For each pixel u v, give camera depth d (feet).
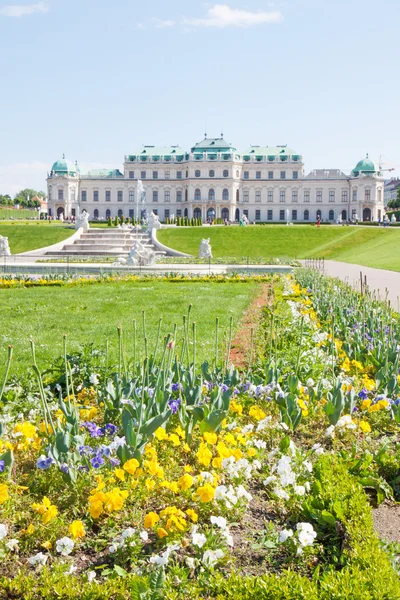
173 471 20.61
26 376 32.83
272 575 14.42
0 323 54.85
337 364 35.78
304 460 21.59
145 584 13.93
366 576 14.08
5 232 228.63
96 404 28.37
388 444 24.23
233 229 242.17
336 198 451.94
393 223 287.28
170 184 454.81
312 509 18.28
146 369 28.02
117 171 463.42
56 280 96.99
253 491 20.45
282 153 454.81
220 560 15.94
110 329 51.72
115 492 17.26
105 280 99.71
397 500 21.06
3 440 22.25
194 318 58.34
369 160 447.83
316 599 13.41
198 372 34.81
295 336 42.70
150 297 77.30
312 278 85.56
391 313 51.47
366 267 140.46
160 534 16.22
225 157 441.27
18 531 17.34
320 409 27.37
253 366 35.94
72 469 19.20
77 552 16.67
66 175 444.96
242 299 75.36
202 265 146.00
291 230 242.37
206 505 18.21
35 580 14.75
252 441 23.13
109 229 227.81
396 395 29.48
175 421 24.61
